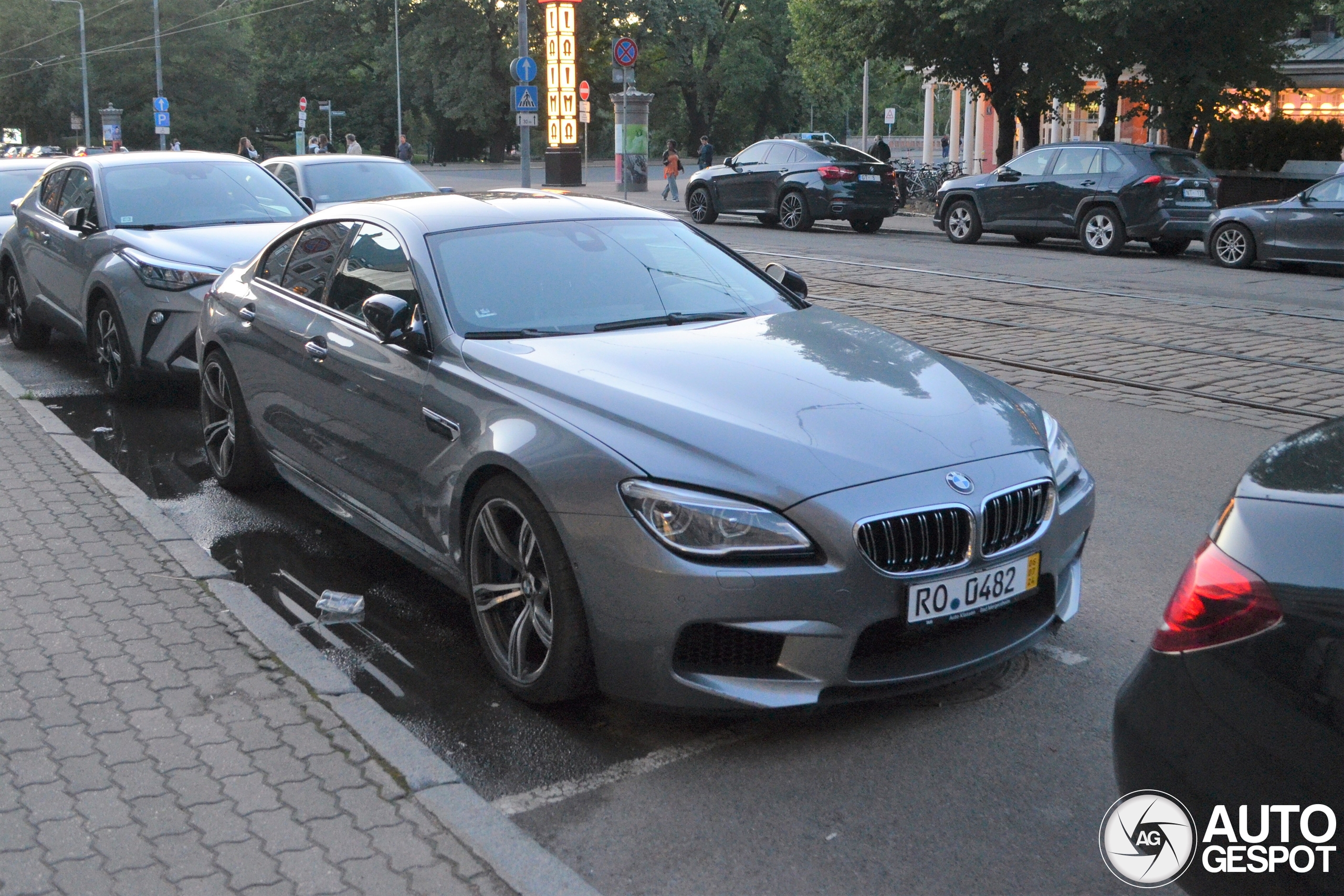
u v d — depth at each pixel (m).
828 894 2.93
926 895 2.93
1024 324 11.73
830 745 3.67
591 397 3.82
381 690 4.10
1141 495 6.23
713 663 3.48
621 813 3.30
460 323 4.45
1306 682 2.20
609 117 77.25
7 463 6.45
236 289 6.06
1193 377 9.23
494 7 67.19
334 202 13.72
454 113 68.81
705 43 76.81
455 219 4.99
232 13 84.69
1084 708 3.89
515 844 3.04
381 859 2.95
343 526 5.85
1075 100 24.97
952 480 3.57
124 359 8.13
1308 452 2.59
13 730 3.59
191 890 2.82
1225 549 2.39
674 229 5.35
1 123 85.00
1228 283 15.22
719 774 3.51
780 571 3.37
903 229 24.38
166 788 3.27
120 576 4.86
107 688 3.86
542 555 3.70
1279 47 23.05
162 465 6.89
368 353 4.72
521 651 3.90
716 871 3.03
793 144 23.55
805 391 3.90
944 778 3.47
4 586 4.73
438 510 4.22
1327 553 2.25
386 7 72.31
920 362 4.36
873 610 3.43
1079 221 19.52
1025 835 3.18
